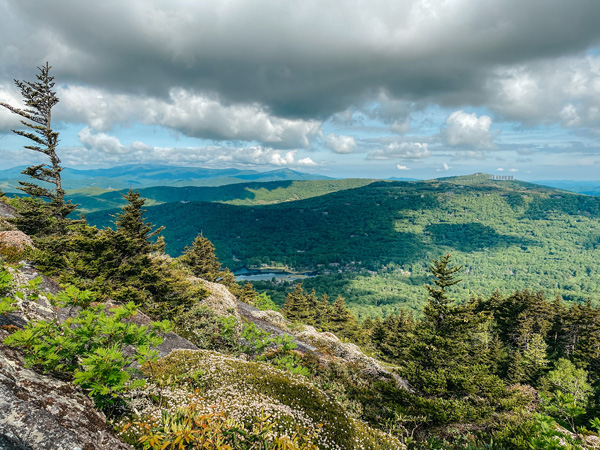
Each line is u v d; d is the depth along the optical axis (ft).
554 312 186.60
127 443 16.29
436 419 40.40
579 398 102.99
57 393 15.52
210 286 87.97
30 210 68.95
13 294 26.45
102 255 50.62
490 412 45.78
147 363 28.68
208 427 17.06
